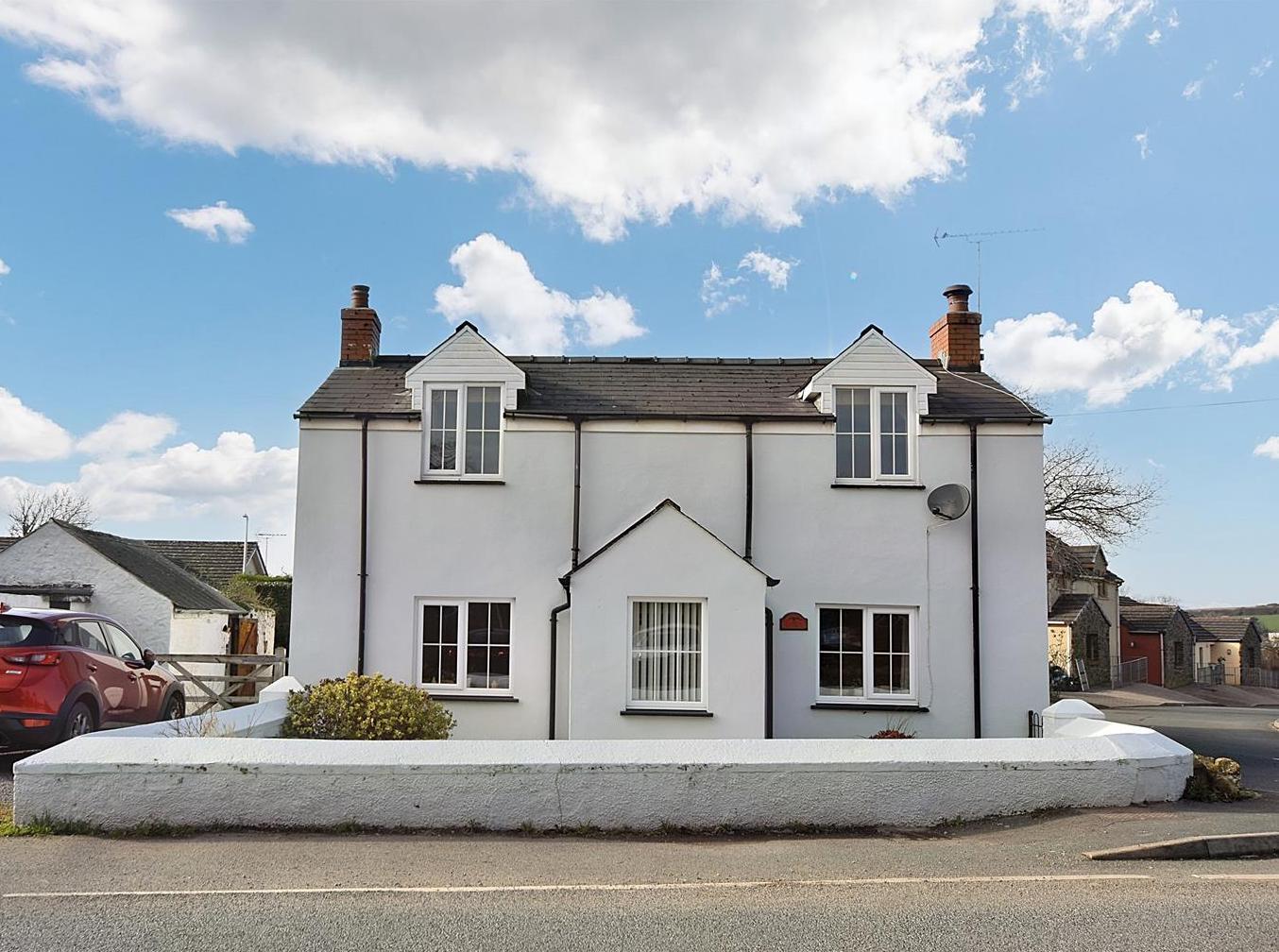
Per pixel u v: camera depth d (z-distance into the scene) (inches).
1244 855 314.7
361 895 254.1
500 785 332.2
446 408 601.0
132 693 527.2
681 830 335.0
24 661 444.1
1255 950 217.5
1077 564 1691.7
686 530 524.4
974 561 578.9
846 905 249.9
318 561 582.9
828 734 566.6
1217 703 1536.7
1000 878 277.4
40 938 217.2
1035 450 589.3
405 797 329.4
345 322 673.0
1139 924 235.6
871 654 579.8
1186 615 2417.6
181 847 301.9
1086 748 374.6
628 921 235.3
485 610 587.2
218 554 1649.9
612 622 519.8
